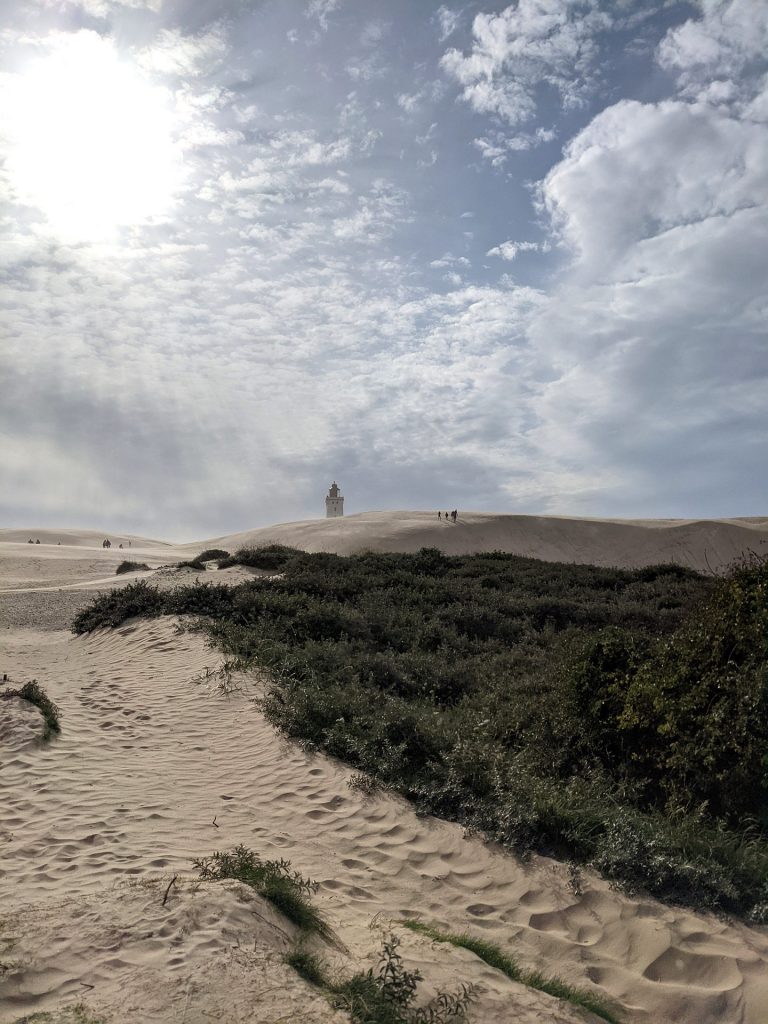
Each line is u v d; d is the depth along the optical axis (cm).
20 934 389
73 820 650
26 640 1975
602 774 782
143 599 1900
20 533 10862
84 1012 323
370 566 2889
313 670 1215
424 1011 360
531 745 870
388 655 1373
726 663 746
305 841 647
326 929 455
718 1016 422
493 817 668
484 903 550
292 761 851
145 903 429
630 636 978
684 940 493
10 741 888
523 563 3275
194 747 924
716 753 690
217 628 1555
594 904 543
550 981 436
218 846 607
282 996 347
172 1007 331
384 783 779
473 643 1574
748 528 6569
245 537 7188
